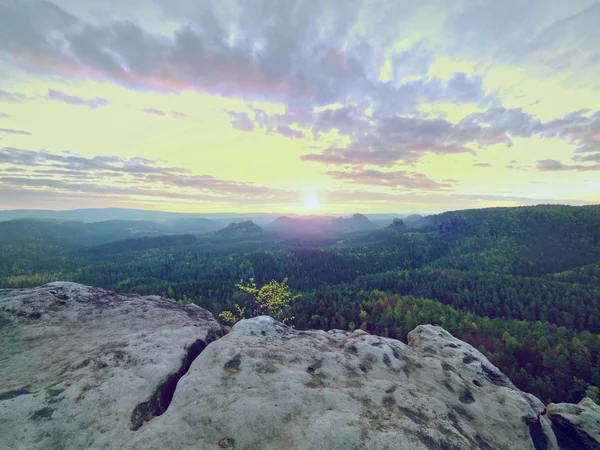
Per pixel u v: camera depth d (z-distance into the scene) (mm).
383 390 16062
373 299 125688
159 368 16016
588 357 76500
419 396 15719
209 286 165500
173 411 13000
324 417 12797
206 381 15016
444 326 96812
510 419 16594
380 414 13766
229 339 19844
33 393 13547
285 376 16234
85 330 20719
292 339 22203
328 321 113062
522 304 122250
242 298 141125
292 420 12914
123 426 12281
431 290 153250
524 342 86125
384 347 22000
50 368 16031
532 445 15156
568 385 70562
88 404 13141
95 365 15938
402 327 97000
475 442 13547
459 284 152750
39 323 21031
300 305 127812
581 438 16969
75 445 11188
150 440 11156
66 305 23859
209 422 12227
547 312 115750
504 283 144875
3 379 14969
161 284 176500
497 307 124625
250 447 11281
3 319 20906
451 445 12258
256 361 17250
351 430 11906
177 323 22453
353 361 19656
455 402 17188
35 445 11047
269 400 13914
